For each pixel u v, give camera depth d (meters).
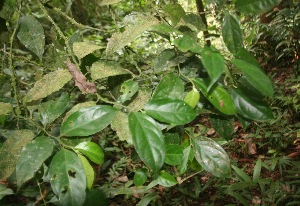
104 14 3.14
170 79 0.44
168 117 0.41
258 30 2.58
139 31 0.45
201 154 0.47
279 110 1.94
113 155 1.93
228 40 0.46
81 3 2.65
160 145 0.39
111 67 0.47
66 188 0.38
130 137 0.42
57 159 0.40
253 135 1.78
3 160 0.43
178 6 0.51
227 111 0.43
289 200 1.38
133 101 0.45
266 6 0.46
